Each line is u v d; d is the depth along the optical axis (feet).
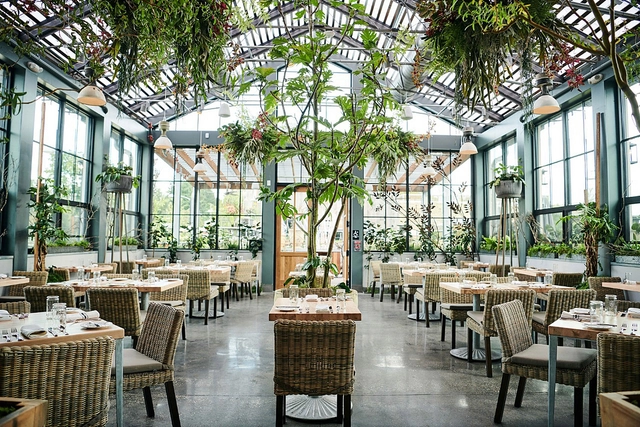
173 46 5.88
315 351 8.00
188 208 37.11
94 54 5.86
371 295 33.45
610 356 7.35
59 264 25.48
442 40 5.92
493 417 10.21
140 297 17.07
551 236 28.45
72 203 27.68
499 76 5.73
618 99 22.67
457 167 37.76
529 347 10.78
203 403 10.94
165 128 26.55
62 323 8.29
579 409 9.35
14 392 5.84
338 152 13.78
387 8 28.09
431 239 35.91
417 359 15.28
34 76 22.74
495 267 27.14
